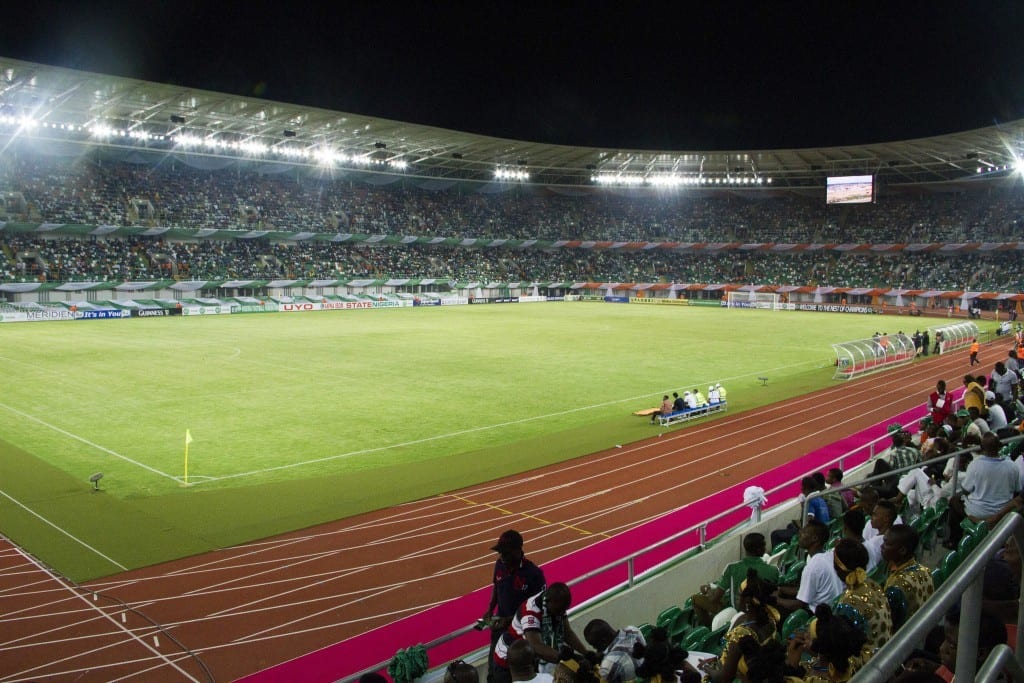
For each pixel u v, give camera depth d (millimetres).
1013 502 8453
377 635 12336
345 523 17922
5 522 17656
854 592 6355
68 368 39938
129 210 80688
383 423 28703
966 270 92062
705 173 108938
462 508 19031
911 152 91250
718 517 12375
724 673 5848
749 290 101125
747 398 34688
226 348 48906
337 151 89938
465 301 99812
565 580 14266
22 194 73938
